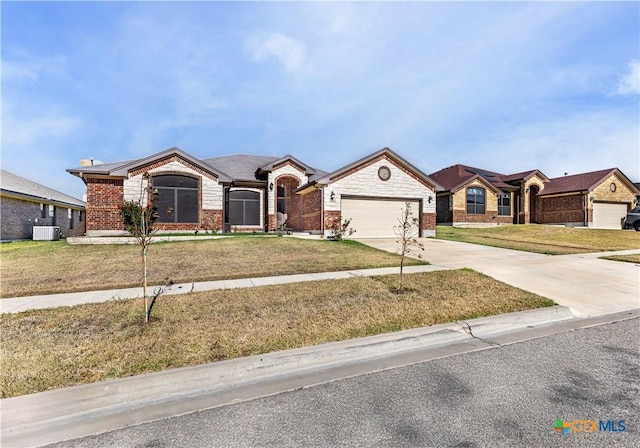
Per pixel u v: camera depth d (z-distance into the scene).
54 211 23.03
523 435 2.51
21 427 2.71
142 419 2.83
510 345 4.51
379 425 2.66
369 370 3.77
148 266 9.57
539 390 3.23
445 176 29.92
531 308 5.95
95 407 3.03
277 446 2.41
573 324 5.46
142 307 5.77
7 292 6.95
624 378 3.48
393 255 11.95
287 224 23.33
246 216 20.73
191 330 4.71
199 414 2.89
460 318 5.41
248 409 2.96
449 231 21.83
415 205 18.81
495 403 2.99
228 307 5.79
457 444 2.41
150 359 3.83
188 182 17.34
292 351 4.07
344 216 17.44
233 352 4.04
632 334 4.92
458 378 3.51
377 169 18.11
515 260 11.27
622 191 26.86
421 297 6.48
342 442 2.45
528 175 28.39
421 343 4.60
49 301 6.27
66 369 3.58
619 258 11.68
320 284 7.48
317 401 3.08
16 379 3.36
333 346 4.23
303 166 21.22
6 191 17.62
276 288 7.11
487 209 26.86
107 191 16.05
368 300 6.25
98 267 9.42
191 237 15.26
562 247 14.71
